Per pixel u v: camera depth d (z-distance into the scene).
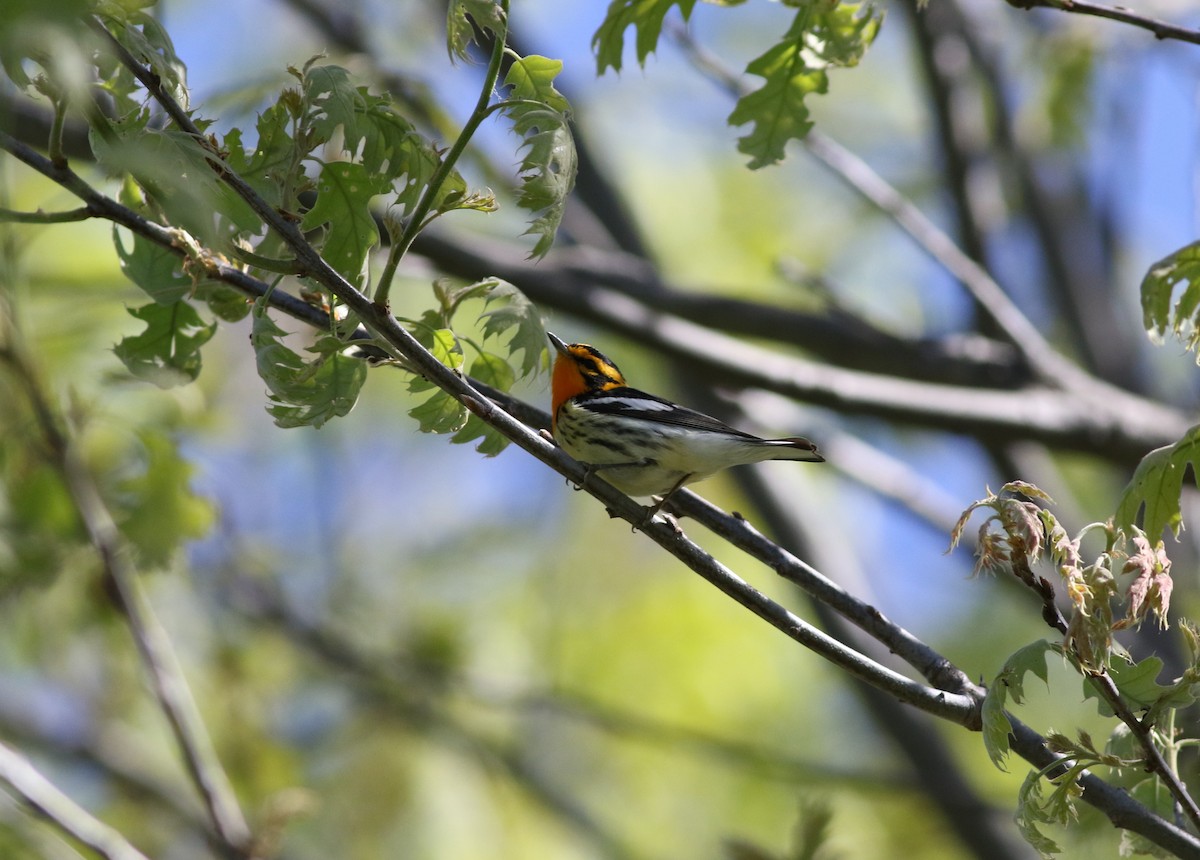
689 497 7.05
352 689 14.62
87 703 13.04
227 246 5.24
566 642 16.34
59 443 9.02
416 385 6.45
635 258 15.05
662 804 15.59
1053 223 16.30
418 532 17.17
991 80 16.25
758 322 12.87
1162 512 5.69
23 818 8.53
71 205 11.34
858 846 14.73
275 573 14.48
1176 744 6.08
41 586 9.53
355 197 6.11
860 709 16.08
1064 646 5.34
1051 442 12.46
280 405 5.89
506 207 11.95
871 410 12.18
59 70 3.84
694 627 16.20
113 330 11.49
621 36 7.46
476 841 14.57
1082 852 7.07
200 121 5.44
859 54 7.38
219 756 12.84
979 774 15.47
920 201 18.14
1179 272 5.76
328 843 13.98
